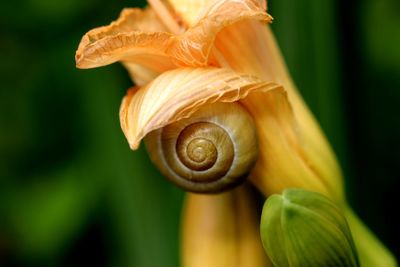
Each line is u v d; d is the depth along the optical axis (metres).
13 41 0.43
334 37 0.37
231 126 0.29
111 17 0.42
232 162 0.29
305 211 0.28
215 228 0.31
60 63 0.43
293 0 0.37
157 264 0.39
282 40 0.37
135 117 0.28
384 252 0.31
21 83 0.43
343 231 0.28
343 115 0.37
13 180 0.43
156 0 0.30
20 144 0.43
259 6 0.28
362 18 0.39
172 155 0.29
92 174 0.42
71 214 0.42
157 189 0.39
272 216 0.28
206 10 0.29
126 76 0.40
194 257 0.31
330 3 0.37
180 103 0.28
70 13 0.42
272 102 0.29
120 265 0.41
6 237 0.43
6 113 0.43
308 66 0.37
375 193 0.38
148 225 0.39
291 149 0.30
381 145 0.39
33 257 0.43
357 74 0.38
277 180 0.30
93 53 0.28
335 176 0.30
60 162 0.43
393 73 0.40
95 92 0.40
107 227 0.42
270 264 0.31
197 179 0.29
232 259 0.31
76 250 0.43
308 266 0.28
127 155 0.39
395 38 0.40
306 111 0.30
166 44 0.28
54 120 0.43
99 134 0.40
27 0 0.42
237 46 0.29
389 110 0.39
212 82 0.28
